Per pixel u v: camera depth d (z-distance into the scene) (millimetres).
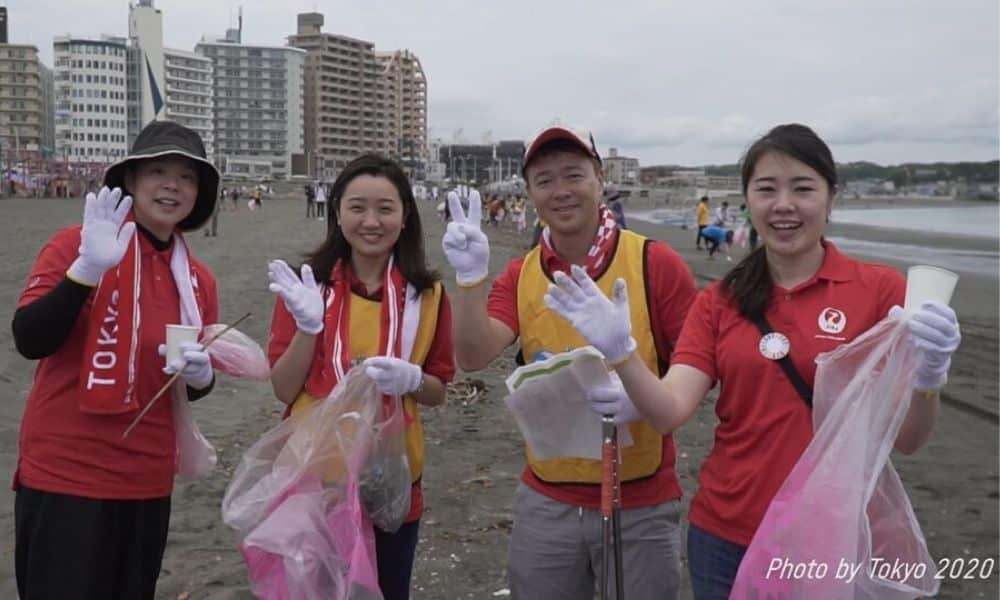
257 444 3252
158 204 3127
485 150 125375
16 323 2881
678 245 32000
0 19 122062
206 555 4770
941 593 4551
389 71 139500
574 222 3100
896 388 2510
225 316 12141
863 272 2744
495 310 3312
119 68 118688
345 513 3104
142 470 3072
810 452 2564
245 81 131500
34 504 2984
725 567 2812
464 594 4441
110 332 2943
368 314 3305
